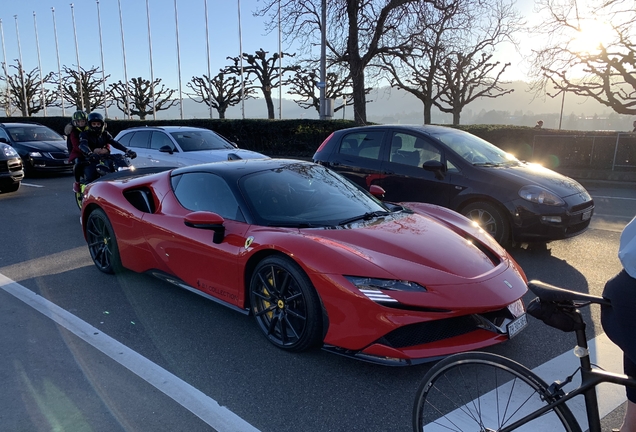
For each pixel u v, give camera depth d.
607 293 1.84
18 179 10.85
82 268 5.34
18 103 44.50
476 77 29.94
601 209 9.03
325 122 18.14
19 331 3.73
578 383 2.93
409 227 3.65
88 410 2.70
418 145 6.44
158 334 3.67
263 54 33.38
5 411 2.70
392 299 2.83
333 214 3.83
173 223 4.15
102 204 4.90
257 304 3.55
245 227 3.65
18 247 6.30
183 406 2.74
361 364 3.21
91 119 7.46
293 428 2.55
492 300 2.91
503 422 2.16
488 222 5.81
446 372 2.19
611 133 14.12
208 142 10.77
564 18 15.36
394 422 2.60
